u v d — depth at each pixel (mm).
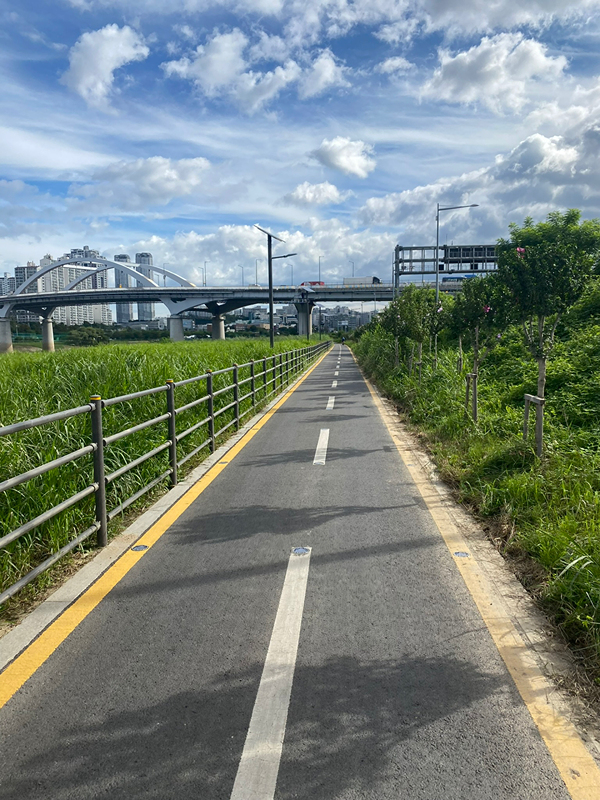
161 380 9953
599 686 2855
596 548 4004
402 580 4133
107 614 3650
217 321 98812
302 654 3160
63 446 5836
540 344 7066
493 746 2430
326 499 6223
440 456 8062
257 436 10312
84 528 4859
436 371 15875
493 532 5109
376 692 2811
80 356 12203
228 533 5168
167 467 6840
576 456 6418
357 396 17328
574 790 2191
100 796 2162
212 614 3641
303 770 2289
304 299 87000
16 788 2201
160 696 2785
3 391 7746
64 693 2818
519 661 3094
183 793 2172
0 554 4074
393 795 2162
